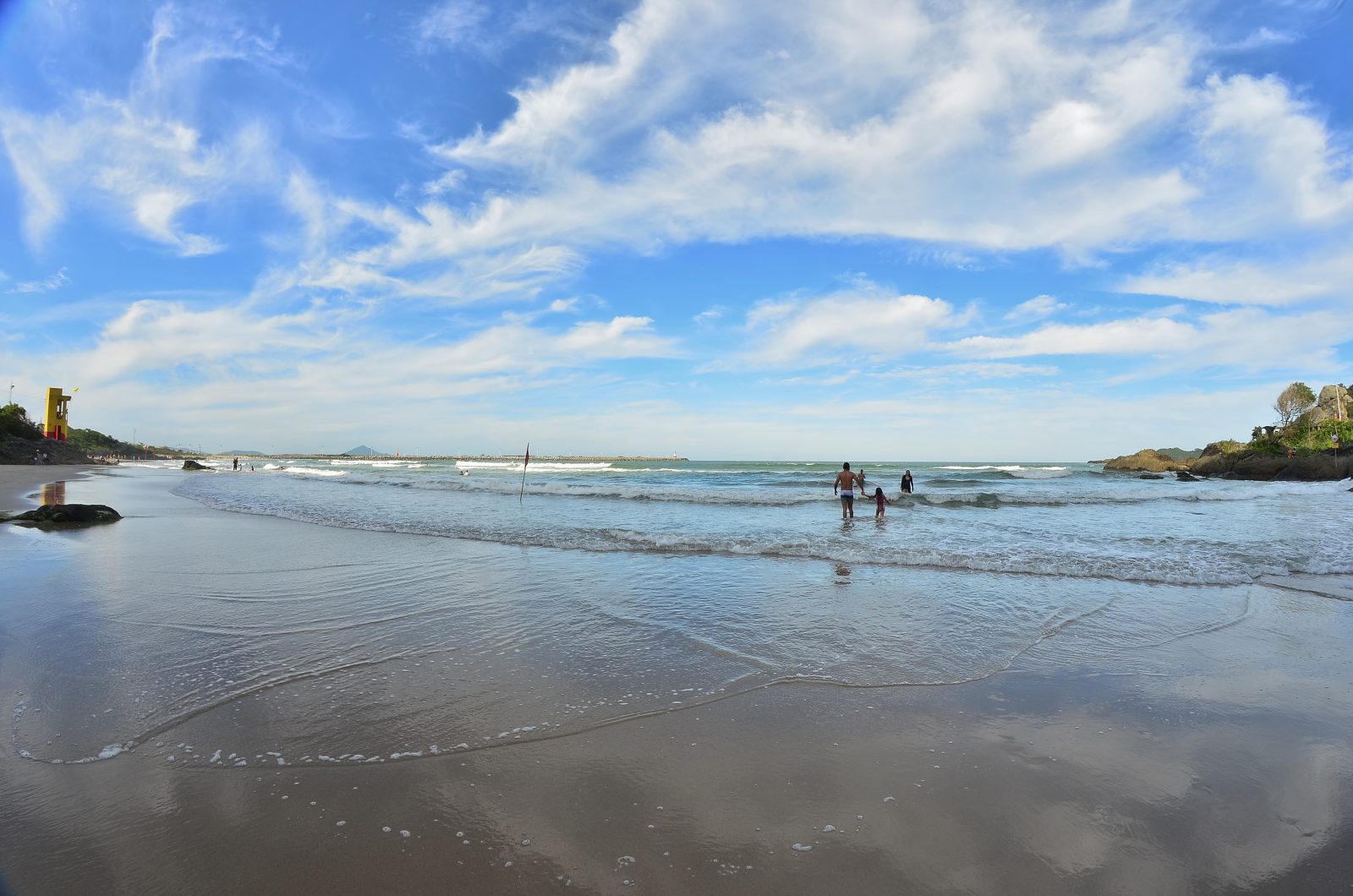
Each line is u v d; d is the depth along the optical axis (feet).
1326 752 11.96
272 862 8.22
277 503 68.74
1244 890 8.04
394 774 10.64
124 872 7.95
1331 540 41.91
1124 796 10.30
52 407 281.95
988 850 8.82
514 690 14.67
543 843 8.82
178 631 18.89
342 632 19.17
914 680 15.72
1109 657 17.67
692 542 37.22
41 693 13.91
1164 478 167.02
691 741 12.14
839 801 10.05
